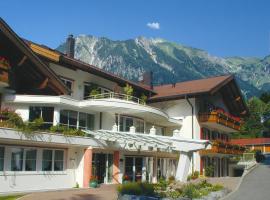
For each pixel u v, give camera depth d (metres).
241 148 51.69
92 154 29.44
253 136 86.56
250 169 39.50
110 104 30.77
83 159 28.27
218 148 42.19
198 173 40.00
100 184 29.73
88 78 33.59
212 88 40.78
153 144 25.64
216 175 47.12
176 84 48.50
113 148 30.14
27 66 28.09
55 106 28.31
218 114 43.12
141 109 32.81
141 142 26.81
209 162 45.28
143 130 36.81
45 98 27.62
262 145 77.56
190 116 42.06
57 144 26.00
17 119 23.56
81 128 30.83
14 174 23.66
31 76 28.70
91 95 32.28
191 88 43.12
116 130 31.62
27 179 24.42
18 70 28.44
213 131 47.59
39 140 24.31
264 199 21.11
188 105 42.41
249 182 28.75
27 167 24.69
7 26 25.06
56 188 26.38
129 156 33.28
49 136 24.98
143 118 36.78
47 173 25.92
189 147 24.33
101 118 32.72
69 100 28.97
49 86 28.80
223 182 29.39
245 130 87.69
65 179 27.31
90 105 30.22
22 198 19.25
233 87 48.38
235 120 49.53
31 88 29.11
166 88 46.78
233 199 21.03
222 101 49.38
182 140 24.61
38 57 27.17
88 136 29.28
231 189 24.81
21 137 23.22
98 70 32.84
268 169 37.78
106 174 30.75
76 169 28.48
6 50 27.14
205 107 44.03
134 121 35.69
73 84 32.06
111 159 31.45
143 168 34.84
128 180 31.83
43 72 27.81
